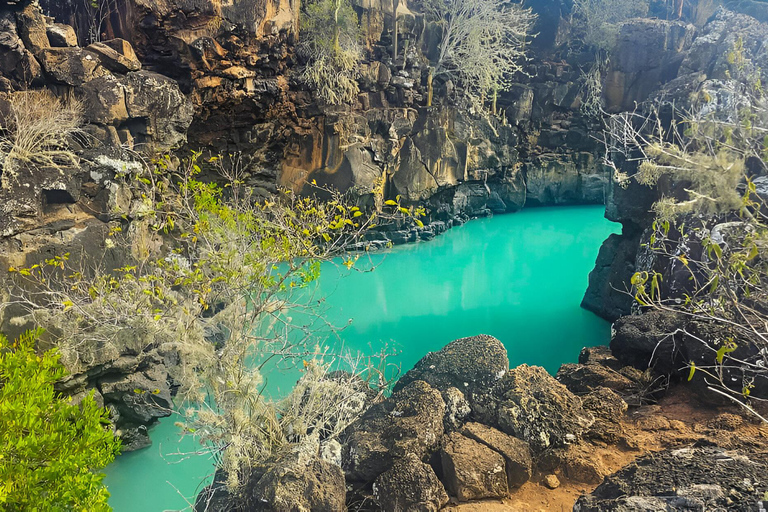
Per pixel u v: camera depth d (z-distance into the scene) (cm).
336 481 456
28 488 415
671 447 499
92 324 771
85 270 862
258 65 1695
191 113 1271
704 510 343
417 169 2136
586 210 2645
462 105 2331
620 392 603
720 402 548
